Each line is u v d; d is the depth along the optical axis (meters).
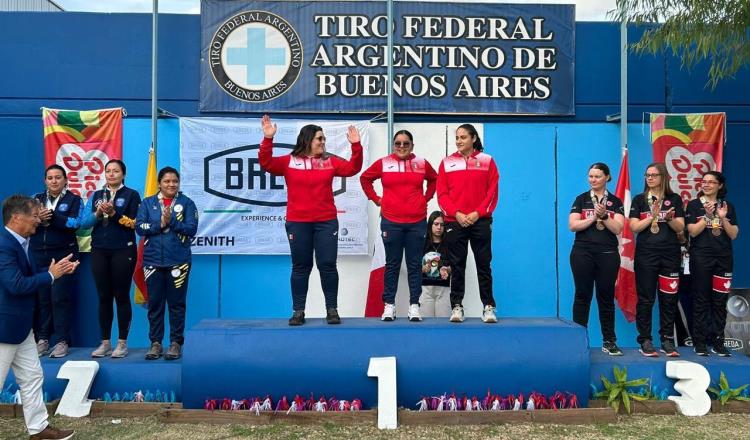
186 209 5.89
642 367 5.65
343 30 7.32
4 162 7.19
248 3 7.29
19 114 7.22
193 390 5.19
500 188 7.36
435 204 7.25
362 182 5.72
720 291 6.02
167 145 7.27
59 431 4.60
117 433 4.91
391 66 7.12
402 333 5.32
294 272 5.56
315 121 7.27
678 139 7.26
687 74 7.48
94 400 5.43
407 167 5.64
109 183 6.07
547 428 5.02
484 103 7.36
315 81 7.32
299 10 7.31
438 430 4.96
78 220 6.05
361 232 7.19
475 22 7.36
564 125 7.41
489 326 5.44
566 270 7.34
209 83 7.28
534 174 7.38
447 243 5.67
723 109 7.46
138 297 6.92
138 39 7.31
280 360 5.20
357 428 4.99
